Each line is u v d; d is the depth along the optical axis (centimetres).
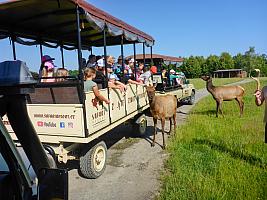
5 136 149
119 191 479
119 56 869
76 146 528
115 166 602
